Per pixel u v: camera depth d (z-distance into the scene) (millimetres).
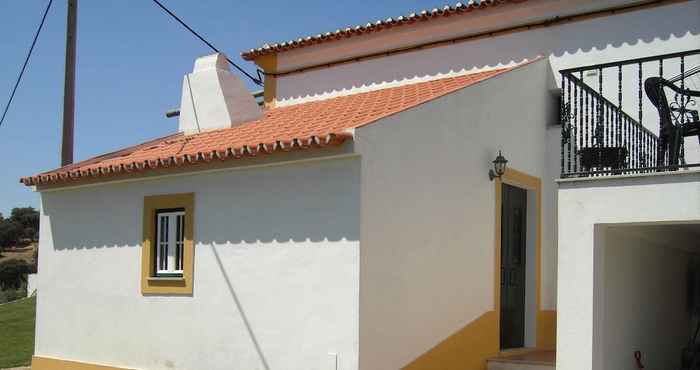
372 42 13688
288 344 8219
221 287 9055
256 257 8703
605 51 11359
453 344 8906
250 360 8617
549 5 11852
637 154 8109
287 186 8445
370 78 13680
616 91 11227
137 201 10297
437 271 8719
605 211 7102
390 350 7918
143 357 9922
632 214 6941
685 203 6684
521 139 10734
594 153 7484
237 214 8977
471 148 9531
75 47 13453
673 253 9797
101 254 10742
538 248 11016
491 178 9922
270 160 8469
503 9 12250
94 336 10672
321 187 8078
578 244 7230
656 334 9023
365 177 7738
